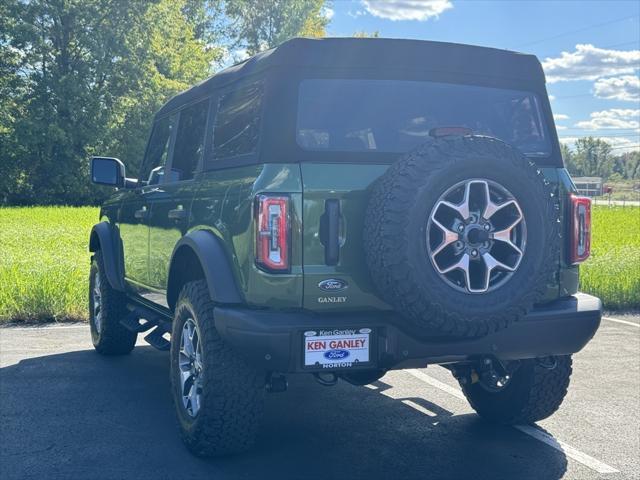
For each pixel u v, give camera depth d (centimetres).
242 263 380
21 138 4359
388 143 404
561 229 425
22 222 2683
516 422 486
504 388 481
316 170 371
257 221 365
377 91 409
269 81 394
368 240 355
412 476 401
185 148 520
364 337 371
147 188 575
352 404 545
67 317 892
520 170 359
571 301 420
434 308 346
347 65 404
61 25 4634
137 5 4697
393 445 452
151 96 4831
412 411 528
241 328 367
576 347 413
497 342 389
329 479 394
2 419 493
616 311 1018
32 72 4528
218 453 417
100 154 4769
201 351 408
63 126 4581
